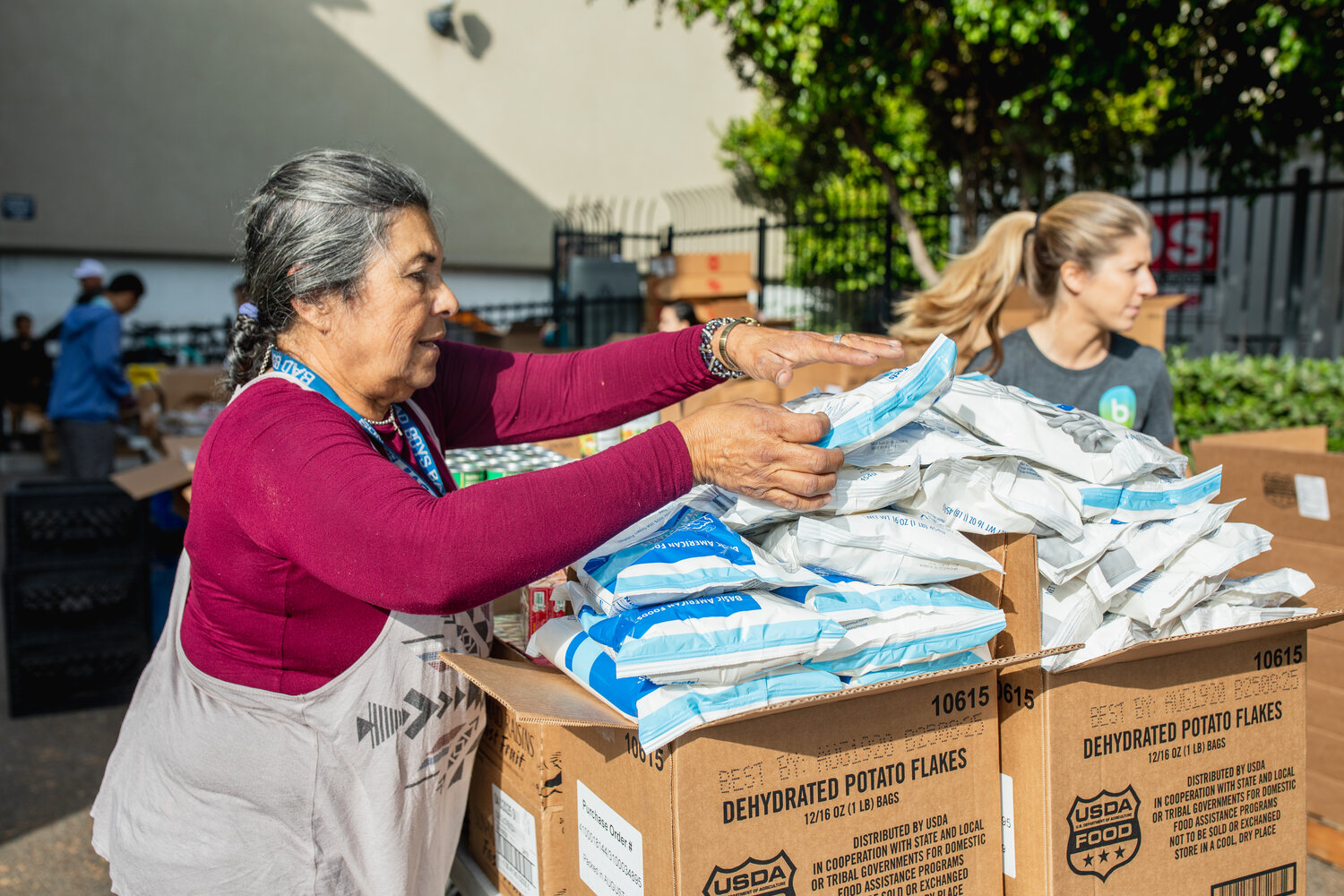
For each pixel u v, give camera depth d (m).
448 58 17.34
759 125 11.75
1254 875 1.34
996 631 1.14
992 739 1.20
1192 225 8.82
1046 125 7.02
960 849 1.18
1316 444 3.14
